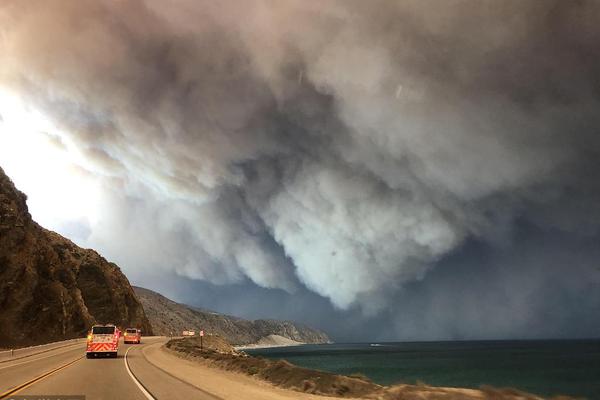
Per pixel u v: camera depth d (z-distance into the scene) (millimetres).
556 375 68000
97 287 114062
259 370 26234
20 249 78312
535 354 148875
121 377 22469
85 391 17203
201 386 19312
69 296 87750
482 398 15016
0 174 86750
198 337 90188
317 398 16875
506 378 63594
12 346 67000
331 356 155125
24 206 91438
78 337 83438
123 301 121938
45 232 116062
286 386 21094
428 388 17047
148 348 56031
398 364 104000
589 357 122375
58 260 94688
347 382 19344
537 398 15164
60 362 33000
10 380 21078
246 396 16734
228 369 29703
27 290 76375
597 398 39875
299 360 126062
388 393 16984
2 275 73250
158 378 22203
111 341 39000
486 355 149250
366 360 124625
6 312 71688
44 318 78062
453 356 144750
